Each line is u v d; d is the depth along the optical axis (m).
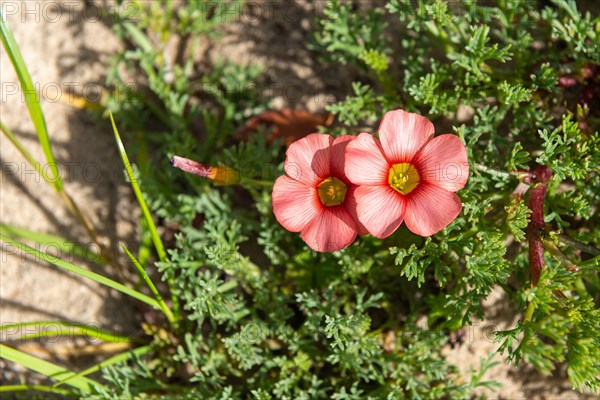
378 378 0.29
